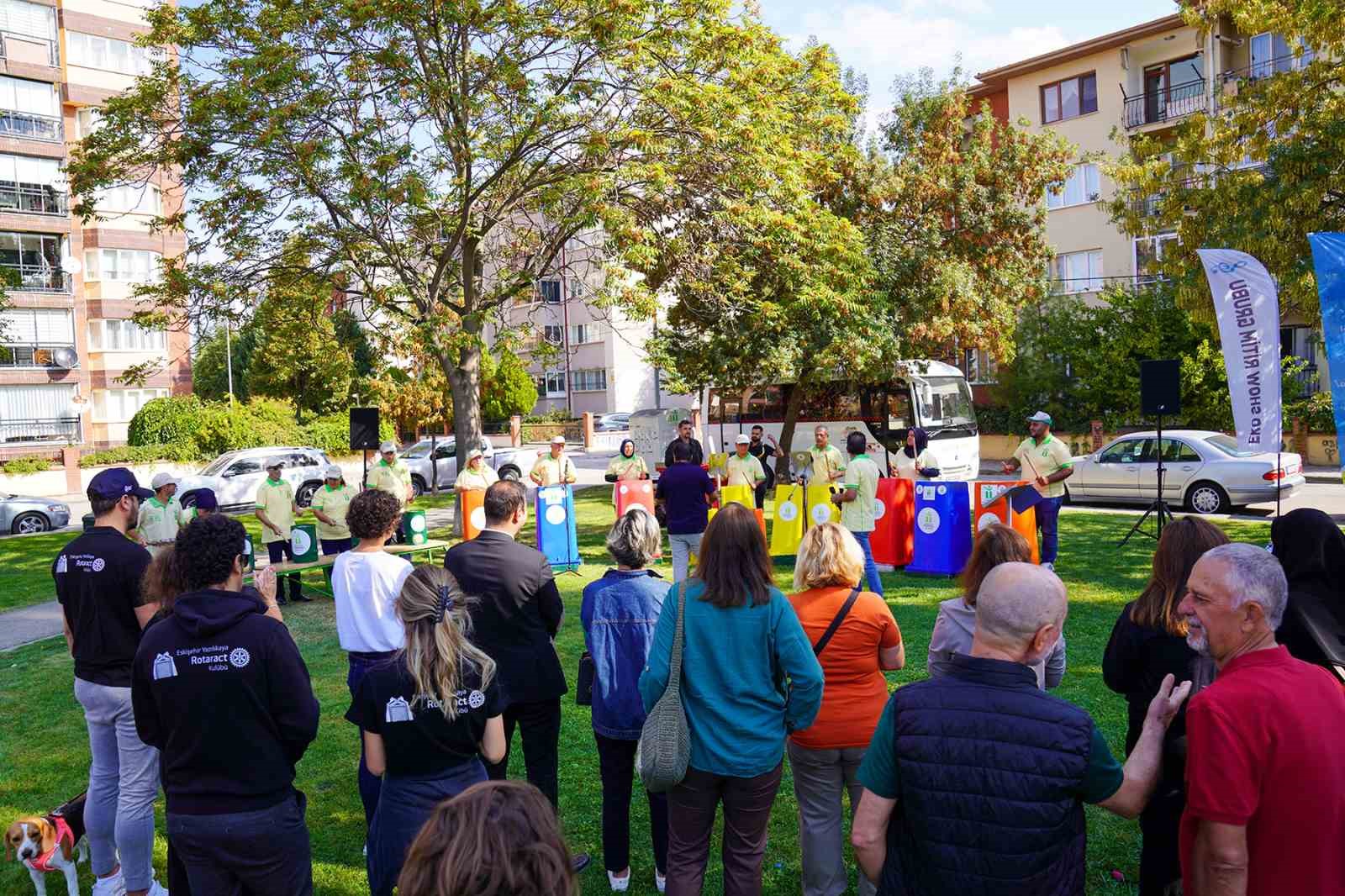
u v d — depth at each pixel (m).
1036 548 11.00
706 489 9.95
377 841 3.16
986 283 20.02
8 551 18.31
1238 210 15.62
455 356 15.59
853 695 3.79
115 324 41.94
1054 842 2.29
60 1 39.75
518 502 4.45
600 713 4.20
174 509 10.36
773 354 17.06
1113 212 18.91
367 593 4.34
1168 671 3.31
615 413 55.53
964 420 20.91
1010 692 2.38
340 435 36.88
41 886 4.38
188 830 3.09
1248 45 29.22
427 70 13.91
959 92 20.72
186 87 14.59
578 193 13.92
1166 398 13.34
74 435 41.00
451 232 14.97
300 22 13.59
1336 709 2.38
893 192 19.05
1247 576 2.46
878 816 2.48
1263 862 2.33
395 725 3.10
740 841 3.40
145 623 4.14
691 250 14.98
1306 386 26.88
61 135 40.09
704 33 14.41
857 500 10.02
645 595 4.20
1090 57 32.66
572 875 1.56
